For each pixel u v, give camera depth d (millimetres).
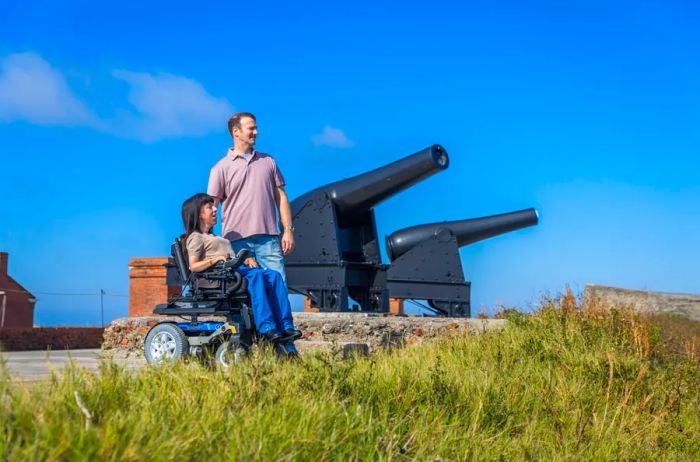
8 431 2834
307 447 3480
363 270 12703
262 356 5070
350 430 3902
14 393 3221
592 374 6949
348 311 12047
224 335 6113
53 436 2803
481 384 5734
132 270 13195
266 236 7043
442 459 4023
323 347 7867
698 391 7434
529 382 6398
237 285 6121
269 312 6031
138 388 3938
